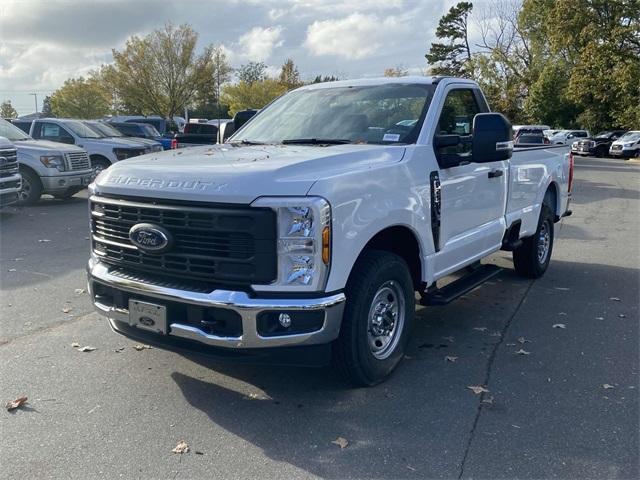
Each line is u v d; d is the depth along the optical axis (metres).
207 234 3.62
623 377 4.47
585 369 4.62
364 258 4.04
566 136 44.84
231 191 3.53
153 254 3.83
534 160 6.74
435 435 3.61
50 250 8.84
